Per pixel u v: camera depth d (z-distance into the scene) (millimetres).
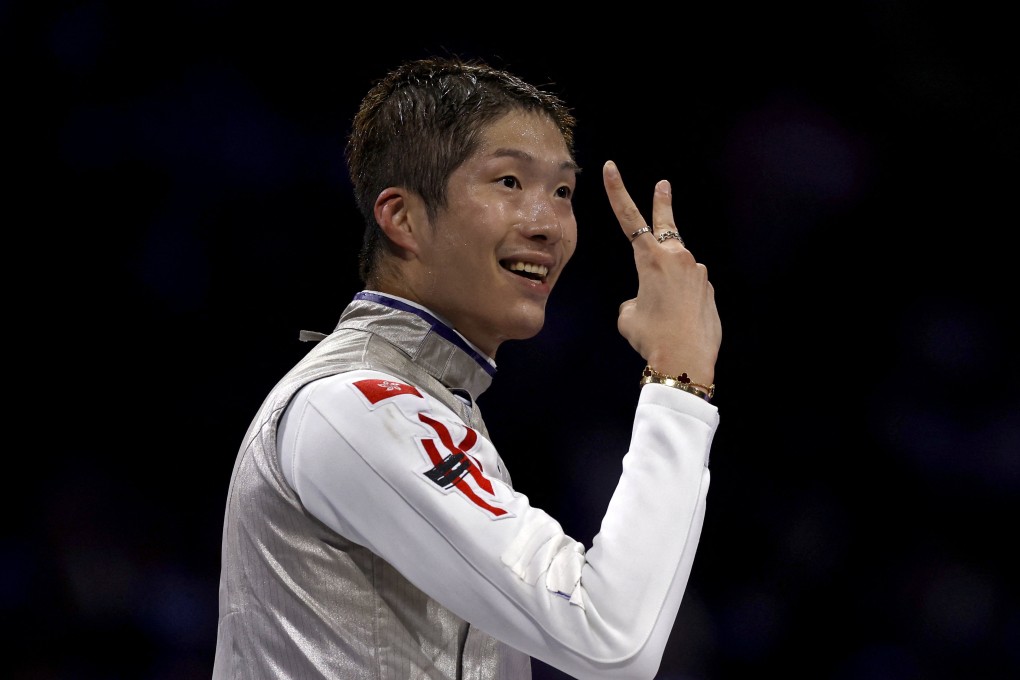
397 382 4828
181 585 18172
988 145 21719
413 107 5496
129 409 19016
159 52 19672
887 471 20906
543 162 5387
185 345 19312
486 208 5266
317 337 5781
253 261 19562
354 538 4711
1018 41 21453
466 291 5332
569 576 4359
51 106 19344
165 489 18812
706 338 4902
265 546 4836
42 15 19359
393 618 4785
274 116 19969
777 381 21266
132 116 19531
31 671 16938
